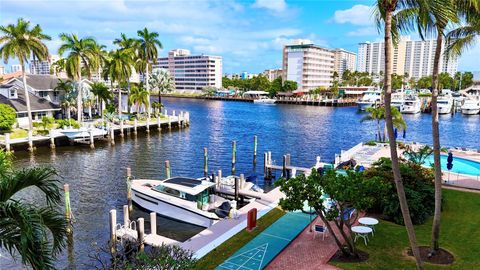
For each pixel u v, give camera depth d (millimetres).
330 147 53719
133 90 72312
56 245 8648
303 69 181000
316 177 15016
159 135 62125
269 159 37500
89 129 50594
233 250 16688
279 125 79562
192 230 23281
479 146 54469
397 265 14734
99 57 65438
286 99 159000
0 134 47938
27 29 49812
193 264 11672
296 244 17359
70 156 44062
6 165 11211
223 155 47094
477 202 22406
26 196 27328
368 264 14859
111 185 31891
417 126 77562
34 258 7430
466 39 16062
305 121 87875
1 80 75375
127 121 65250
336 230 18797
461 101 110750
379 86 162125
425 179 21641
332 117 98062
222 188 29016
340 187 14312
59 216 8914
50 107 63281
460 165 35688
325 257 15758
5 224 7652
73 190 30219
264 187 34125
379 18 12375
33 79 67062
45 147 48469
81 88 63625
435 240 15344
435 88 14422
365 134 66562
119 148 49656
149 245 18609
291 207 14500
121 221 23969
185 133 65312
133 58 71438
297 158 46250
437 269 14297
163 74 114125
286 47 185125
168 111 109562
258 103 155875
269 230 19031
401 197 12164
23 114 58531
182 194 24609
